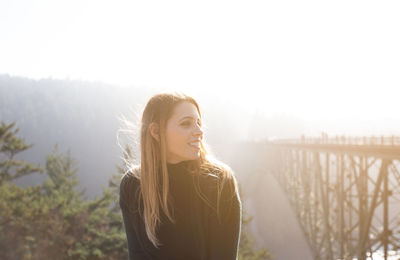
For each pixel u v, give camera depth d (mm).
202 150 1189
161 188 1133
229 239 1055
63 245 22281
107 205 28750
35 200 25906
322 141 20875
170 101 1142
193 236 1091
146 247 1171
